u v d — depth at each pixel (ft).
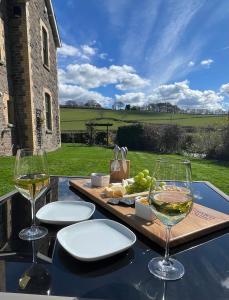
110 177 6.44
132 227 3.72
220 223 3.63
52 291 2.28
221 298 2.22
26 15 27.25
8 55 26.81
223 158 34.04
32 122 28.53
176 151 43.78
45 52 36.99
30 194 3.91
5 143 25.48
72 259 2.84
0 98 24.54
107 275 2.54
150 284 2.40
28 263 2.76
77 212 4.30
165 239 3.12
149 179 5.08
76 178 6.98
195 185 6.23
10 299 2.15
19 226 3.79
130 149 50.29
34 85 30.04
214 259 2.88
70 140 65.26
